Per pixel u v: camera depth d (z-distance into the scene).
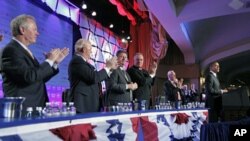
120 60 2.96
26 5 4.72
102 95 2.90
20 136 1.29
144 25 8.77
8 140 1.22
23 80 1.70
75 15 6.07
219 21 9.34
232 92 3.85
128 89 2.87
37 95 1.83
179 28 8.10
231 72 19.11
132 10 7.50
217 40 10.80
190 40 10.19
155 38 8.70
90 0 6.30
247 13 8.30
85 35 6.54
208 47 11.74
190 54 11.87
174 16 7.13
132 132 2.28
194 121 3.57
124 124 2.19
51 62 1.86
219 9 6.75
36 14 4.96
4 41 4.22
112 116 2.05
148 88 3.38
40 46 5.01
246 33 9.43
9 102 1.45
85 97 2.30
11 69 1.69
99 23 7.17
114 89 2.73
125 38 8.27
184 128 3.26
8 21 4.33
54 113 1.75
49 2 5.18
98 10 6.71
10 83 1.74
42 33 5.09
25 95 1.75
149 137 2.55
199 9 6.96
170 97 4.37
